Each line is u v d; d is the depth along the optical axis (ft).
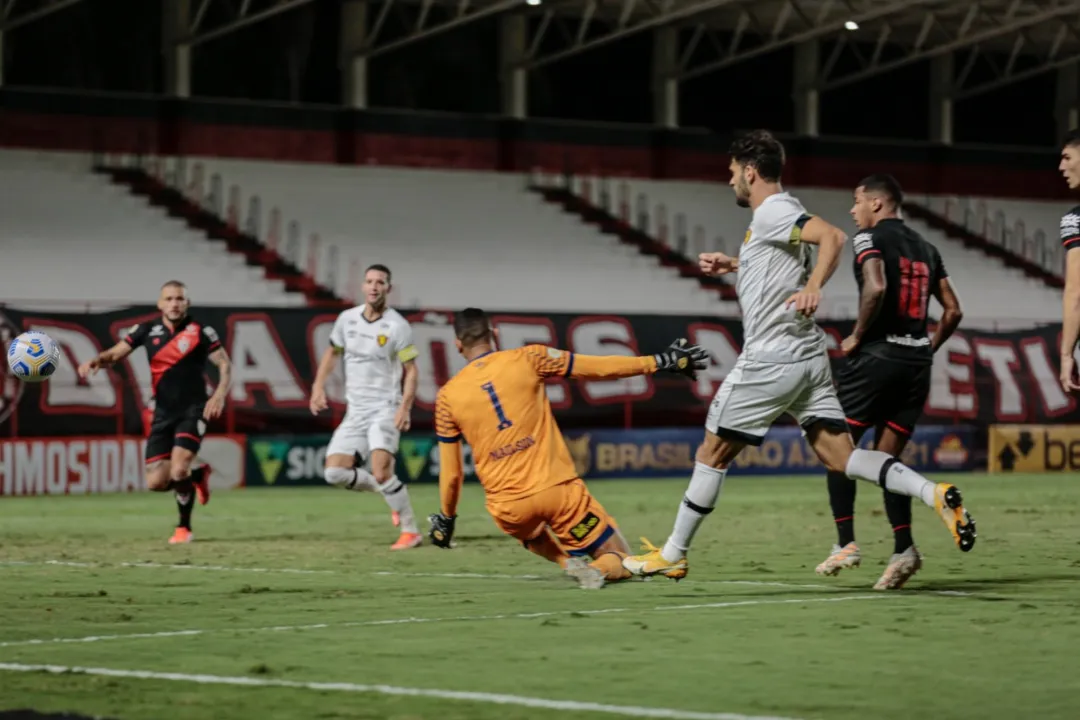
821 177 172.45
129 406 105.50
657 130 166.20
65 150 140.46
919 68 182.80
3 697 25.75
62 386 103.40
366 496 99.14
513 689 26.35
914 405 42.86
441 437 39.78
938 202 176.24
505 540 63.10
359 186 151.43
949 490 37.29
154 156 143.54
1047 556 52.90
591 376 38.91
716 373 122.93
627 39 169.48
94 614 37.37
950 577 45.37
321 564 52.54
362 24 153.28
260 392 108.68
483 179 157.79
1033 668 28.19
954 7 154.61
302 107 150.20
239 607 38.83
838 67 179.73
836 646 30.99
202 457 106.42
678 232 161.38
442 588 43.62
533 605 38.60
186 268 138.62
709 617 35.55
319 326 111.04
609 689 26.32
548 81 166.81
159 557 55.77
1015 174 181.57
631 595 40.70
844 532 45.37
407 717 23.90
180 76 145.89
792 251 38.93
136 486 105.60
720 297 157.79
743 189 39.50
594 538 40.09
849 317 136.56
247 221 144.15
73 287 133.28
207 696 25.75
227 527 73.31
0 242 133.80
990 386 129.59
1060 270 176.45
